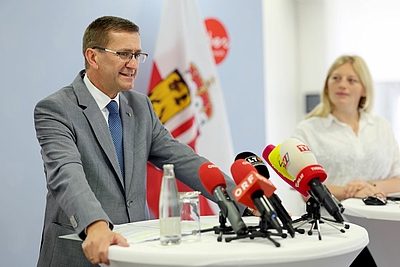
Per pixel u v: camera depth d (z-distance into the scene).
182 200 1.68
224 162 3.95
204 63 3.89
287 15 5.98
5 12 3.20
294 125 6.07
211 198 2.34
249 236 1.60
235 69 4.61
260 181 1.60
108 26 2.28
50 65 3.40
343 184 3.49
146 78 3.83
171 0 3.74
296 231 1.72
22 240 3.27
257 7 4.78
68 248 2.18
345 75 3.55
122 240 1.58
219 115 3.95
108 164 2.24
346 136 3.54
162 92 3.68
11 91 3.22
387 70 5.99
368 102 3.64
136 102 2.48
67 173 1.89
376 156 3.53
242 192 1.61
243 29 4.66
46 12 3.38
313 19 6.14
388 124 3.67
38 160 3.34
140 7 3.83
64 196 1.82
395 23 5.95
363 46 6.07
